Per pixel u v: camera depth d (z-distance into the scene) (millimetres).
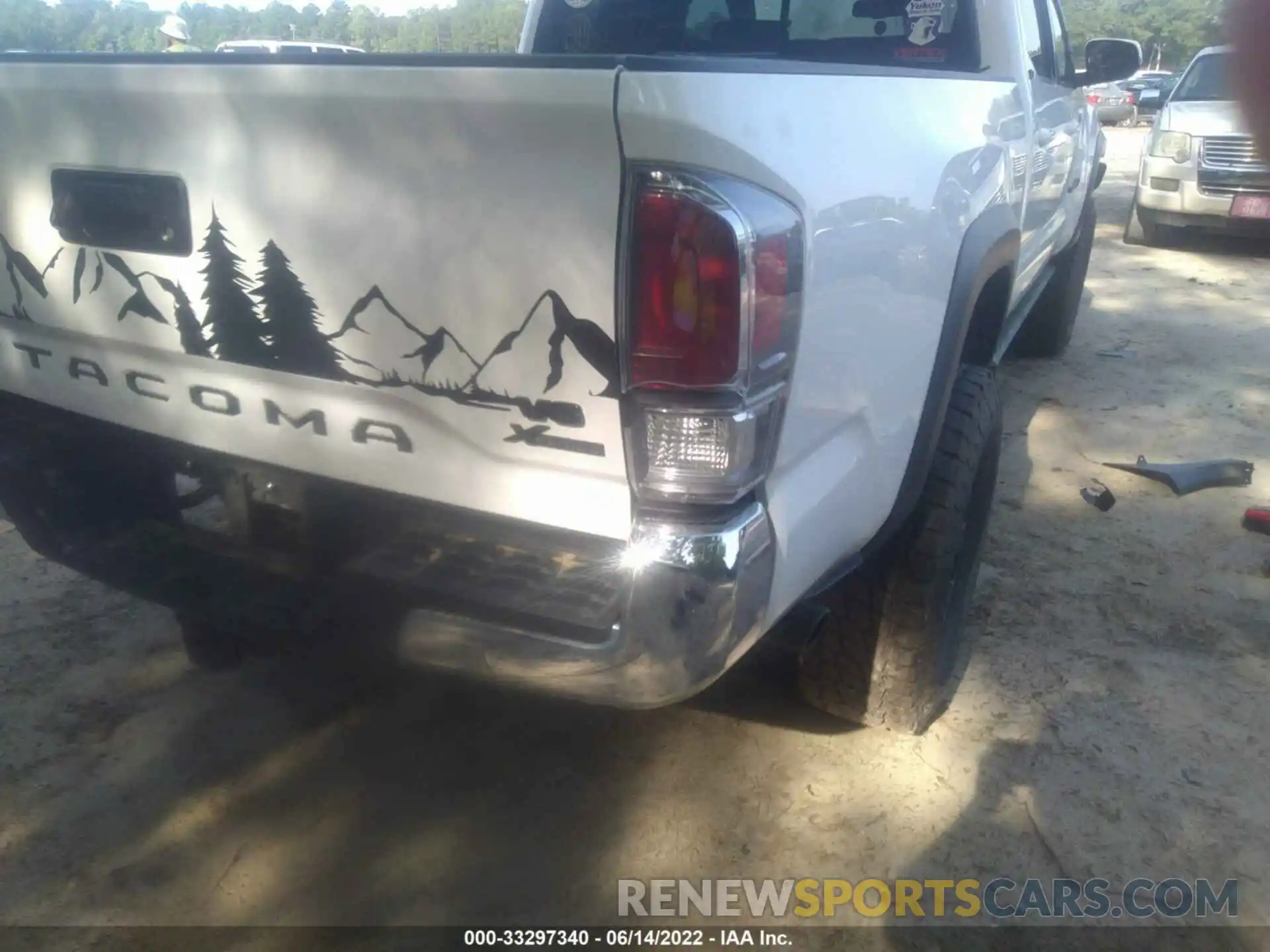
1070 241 5160
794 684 2717
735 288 1499
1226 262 8977
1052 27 4062
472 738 2701
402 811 2445
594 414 1628
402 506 1898
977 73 3076
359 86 1620
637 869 2277
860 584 2457
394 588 1862
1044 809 2441
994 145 2717
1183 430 4918
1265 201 8797
